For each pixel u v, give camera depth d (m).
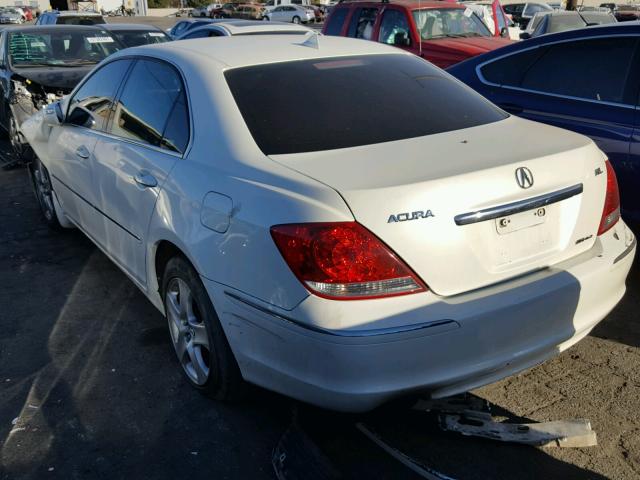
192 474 2.52
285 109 2.81
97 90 4.02
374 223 2.16
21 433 2.77
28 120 5.30
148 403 2.97
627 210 3.99
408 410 2.81
